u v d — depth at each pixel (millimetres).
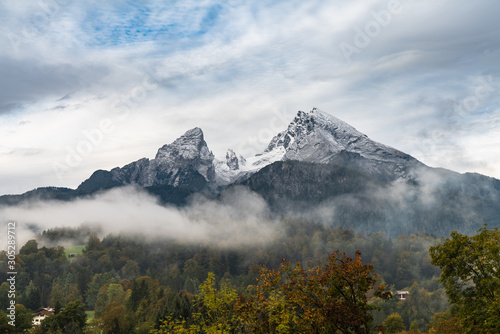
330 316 38750
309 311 39406
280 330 40625
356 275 39625
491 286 47969
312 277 41250
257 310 42688
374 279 40188
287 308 41719
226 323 46188
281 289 41844
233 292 47719
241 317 43312
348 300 40375
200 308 49156
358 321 38188
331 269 40781
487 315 47500
